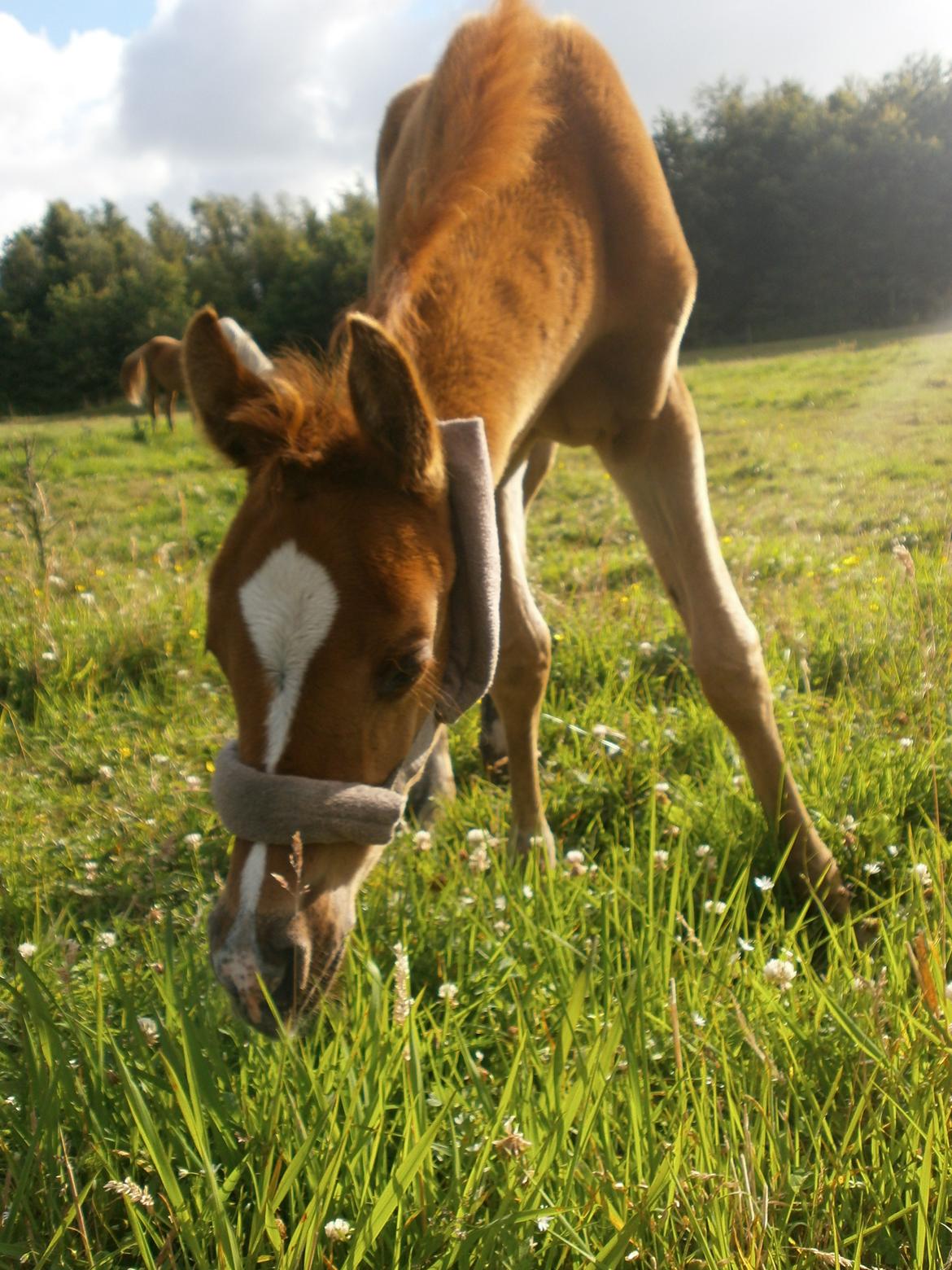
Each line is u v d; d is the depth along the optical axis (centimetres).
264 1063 186
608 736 334
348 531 181
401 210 246
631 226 274
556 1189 154
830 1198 148
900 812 279
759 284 4647
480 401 221
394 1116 178
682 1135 154
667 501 289
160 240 5934
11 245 5147
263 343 4722
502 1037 197
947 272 4444
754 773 273
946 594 421
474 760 366
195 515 884
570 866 253
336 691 177
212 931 183
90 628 475
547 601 483
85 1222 160
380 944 227
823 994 181
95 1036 188
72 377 4803
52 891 286
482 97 243
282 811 177
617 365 282
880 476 816
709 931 217
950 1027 169
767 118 4662
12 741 396
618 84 288
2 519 888
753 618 423
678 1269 144
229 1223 150
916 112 4725
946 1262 144
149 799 333
